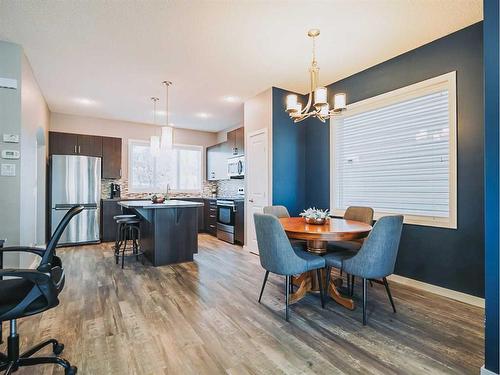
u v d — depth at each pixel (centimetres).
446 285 267
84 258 408
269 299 255
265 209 330
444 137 277
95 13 236
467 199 254
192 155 709
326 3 224
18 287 147
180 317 219
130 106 498
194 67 341
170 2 223
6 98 280
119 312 227
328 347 178
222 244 517
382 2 222
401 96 311
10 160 281
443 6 226
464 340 187
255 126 445
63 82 385
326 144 408
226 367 158
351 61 325
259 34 268
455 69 263
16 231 282
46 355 168
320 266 236
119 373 152
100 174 529
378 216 338
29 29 259
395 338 190
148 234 399
